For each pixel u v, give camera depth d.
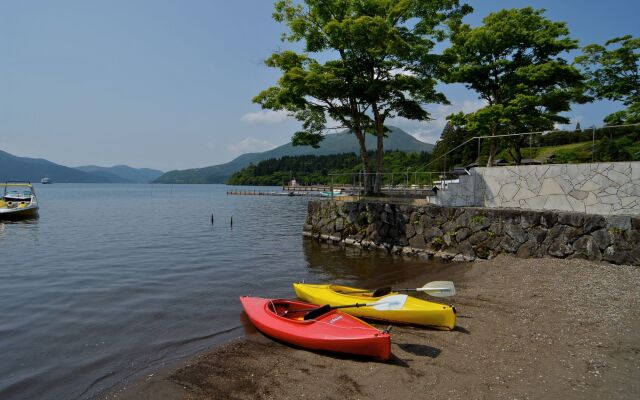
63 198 97.75
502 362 7.57
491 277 13.82
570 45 22.45
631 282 11.81
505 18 23.38
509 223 16.28
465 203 18.81
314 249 22.11
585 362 7.36
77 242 25.45
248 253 21.28
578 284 11.98
